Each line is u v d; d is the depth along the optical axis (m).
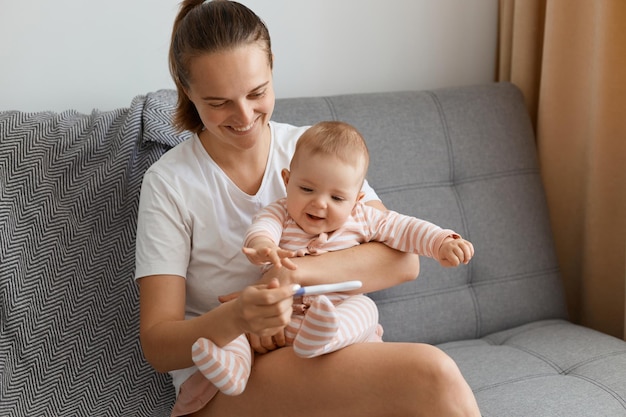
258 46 1.34
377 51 2.32
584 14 2.14
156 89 2.09
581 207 2.26
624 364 1.74
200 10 1.36
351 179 1.38
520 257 2.09
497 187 2.11
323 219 1.40
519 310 2.07
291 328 1.37
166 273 1.41
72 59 1.98
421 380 1.24
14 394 1.58
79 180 1.68
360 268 1.41
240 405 1.37
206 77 1.32
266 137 1.55
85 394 1.61
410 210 1.99
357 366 1.28
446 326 1.98
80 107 2.02
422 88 2.41
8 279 1.61
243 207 1.50
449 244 1.36
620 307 2.18
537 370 1.75
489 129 2.14
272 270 1.39
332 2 2.23
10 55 1.93
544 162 2.28
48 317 1.62
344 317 1.32
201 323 1.28
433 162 2.05
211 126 1.38
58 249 1.64
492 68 2.48
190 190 1.47
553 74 2.20
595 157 2.13
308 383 1.30
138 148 1.73
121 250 1.68
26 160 1.66
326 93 2.29
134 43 2.03
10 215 1.63
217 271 1.48
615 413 1.57
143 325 1.38
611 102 2.07
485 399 1.63
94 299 1.65
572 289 2.33
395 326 1.93
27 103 1.97
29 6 1.92
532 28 2.28
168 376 1.66
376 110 2.03
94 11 1.98
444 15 2.38
